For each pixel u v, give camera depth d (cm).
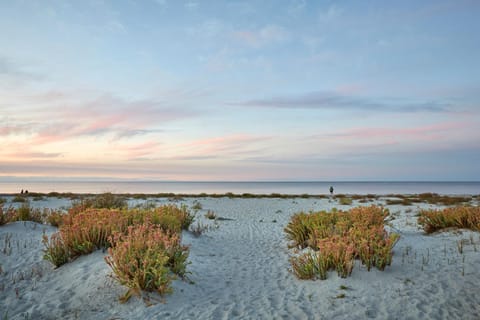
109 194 1484
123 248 543
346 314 462
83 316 455
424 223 1002
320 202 2503
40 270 622
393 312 461
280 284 601
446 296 500
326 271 606
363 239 641
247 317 460
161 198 2766
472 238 779
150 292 516
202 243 927
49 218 988
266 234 1117
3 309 480
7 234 812
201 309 486
